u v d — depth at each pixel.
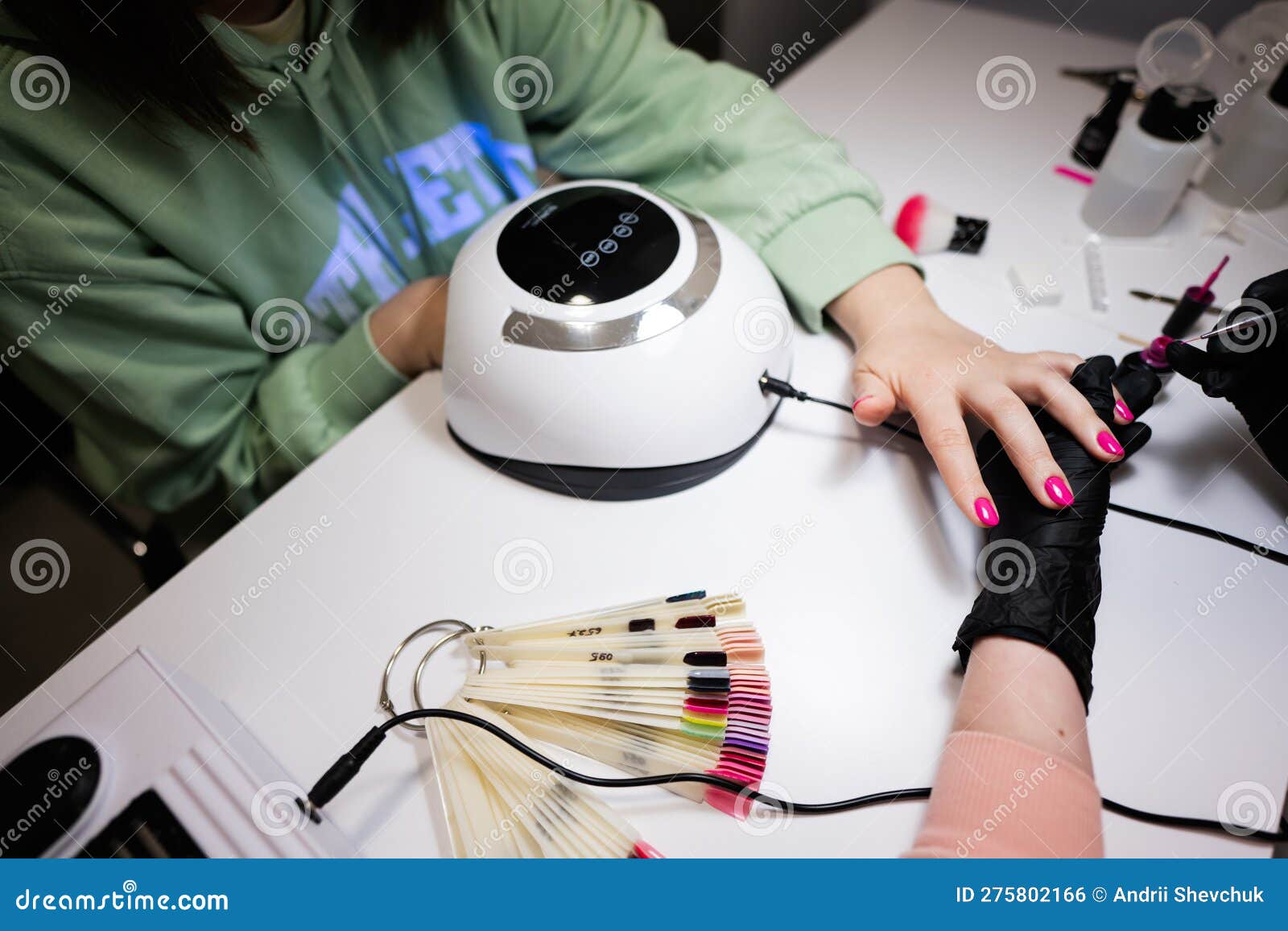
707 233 0.47
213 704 0.37
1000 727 0.34
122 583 0.82
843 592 0.42
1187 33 0.60
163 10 0.46
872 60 0.79
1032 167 0.66
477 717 0.37
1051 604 0.37
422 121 0.66
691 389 0.43
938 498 0.45
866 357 0.50
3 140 0.49
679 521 0.46
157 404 0.59
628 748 0.37
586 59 0.67
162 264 0.57
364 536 0.46
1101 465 0.42
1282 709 0.37
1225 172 0.61
